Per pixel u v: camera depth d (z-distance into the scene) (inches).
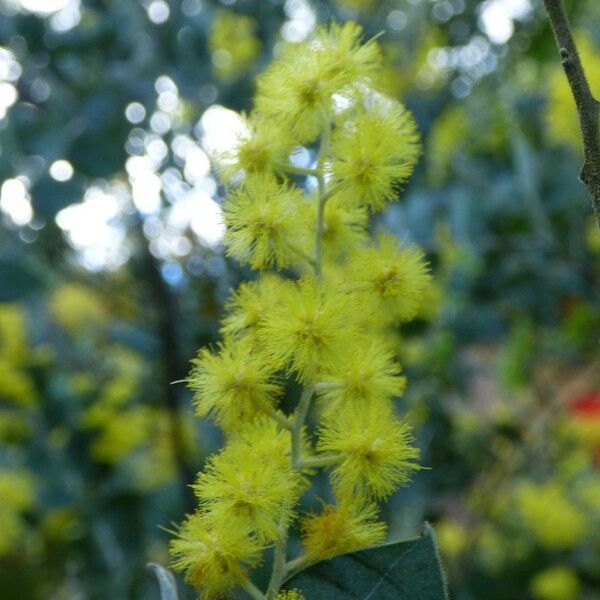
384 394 3.8
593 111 3.4
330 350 3.7
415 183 10.5
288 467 3.7
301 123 4.0
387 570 3.5
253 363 3.8
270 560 6.3
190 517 3.8
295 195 3.9
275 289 4.0
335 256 4.2
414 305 4.0
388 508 9.2
